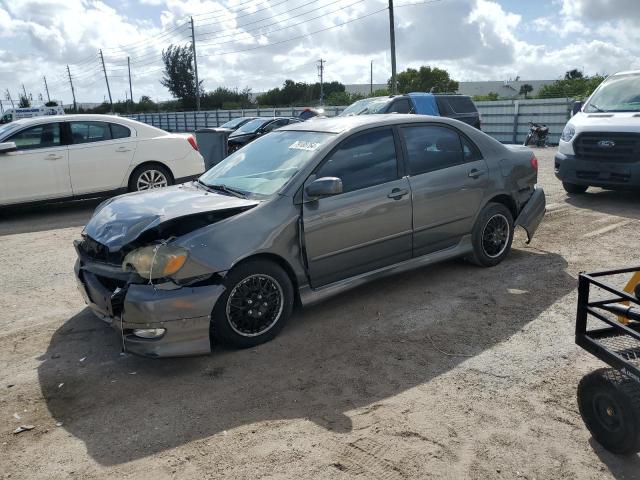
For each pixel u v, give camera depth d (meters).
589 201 8.98
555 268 5.65
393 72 29.14
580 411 3.00
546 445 2.93
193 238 3.77
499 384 3.52
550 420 3.14
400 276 5.54
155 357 3.61
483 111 25.72
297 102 62.25
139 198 4.57
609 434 2.82
